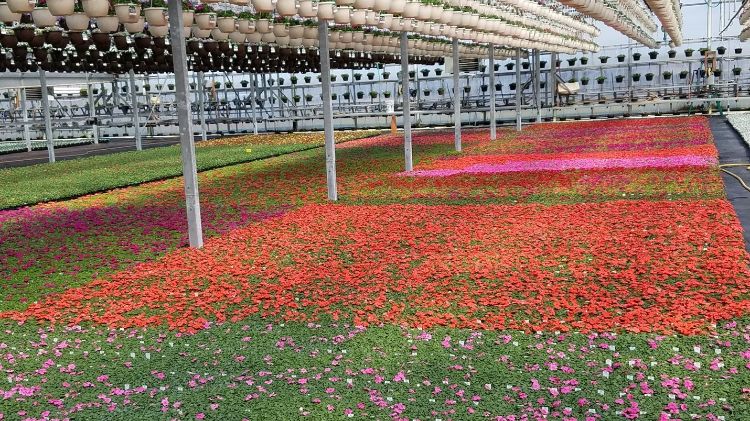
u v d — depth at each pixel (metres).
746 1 28.52
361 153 29.92
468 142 33.41
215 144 39.69
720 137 28.97
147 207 17.45
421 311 8.68
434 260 11.06
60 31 14.12
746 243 11.29
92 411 6.39
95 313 9.28
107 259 12.23
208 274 10.90
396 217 14.77
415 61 41.09
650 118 42.66
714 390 6.23
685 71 51.59
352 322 8.48
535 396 6.30
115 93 50.53
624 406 6.03
